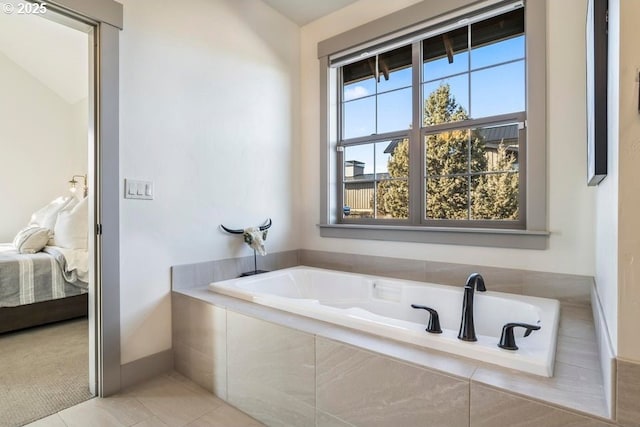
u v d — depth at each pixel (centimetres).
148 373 204
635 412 82
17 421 162
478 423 105
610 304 99
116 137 187
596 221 167
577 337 142
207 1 235
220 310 185
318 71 295
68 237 311
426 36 238
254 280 231
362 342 135
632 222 83
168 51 213
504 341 119
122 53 190
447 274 227
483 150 222
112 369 187
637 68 82
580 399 95
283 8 280
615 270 90
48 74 469
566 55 186
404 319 215
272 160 283
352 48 273
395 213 263
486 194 221
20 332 280
